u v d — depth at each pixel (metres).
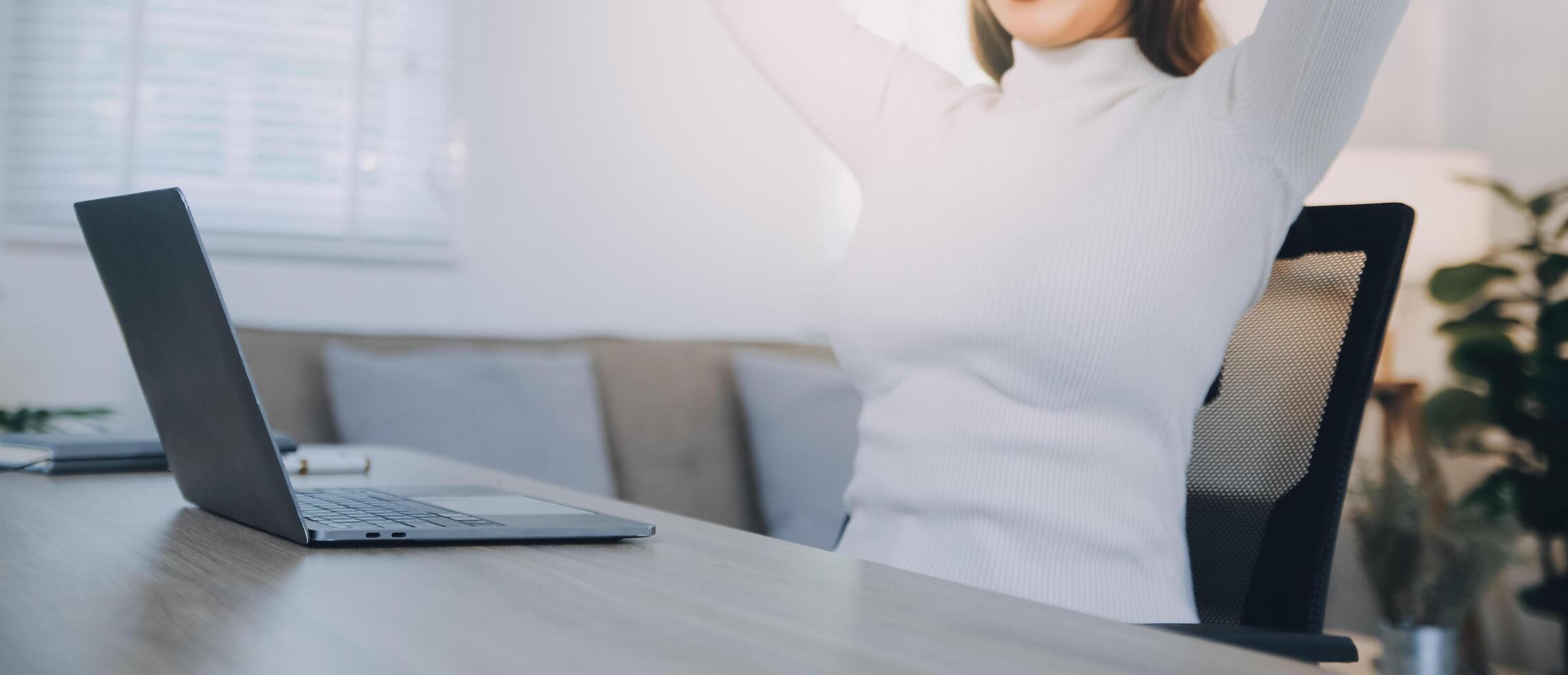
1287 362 1.03
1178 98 1.09
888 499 1.12
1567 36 3.56
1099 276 1.02
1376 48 0.95
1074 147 1.10
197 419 0.71
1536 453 2.87
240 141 3.08
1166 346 1.01
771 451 2.63
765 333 3.52
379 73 3.18
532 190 3.30
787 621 0.45
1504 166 3.68
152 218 0.67
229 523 0.73
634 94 3.38
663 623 0.44
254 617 0.44
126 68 3.00
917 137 1.25
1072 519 1.00
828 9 1.41
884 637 0.43
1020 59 1.24
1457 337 3.11
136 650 0.39
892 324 1.14
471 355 2.54
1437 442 3.01
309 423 2.41
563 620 0.45
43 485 0.96
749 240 3.50
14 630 0.41
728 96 3.47
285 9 3.11
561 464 2.52
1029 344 1.04
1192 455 1.08
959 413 1.08
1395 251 0.97
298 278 3.10
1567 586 2.62
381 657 0.38
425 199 3.22
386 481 1.03
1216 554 1.02
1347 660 0.78
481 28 3.25
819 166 3.56
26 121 2.93
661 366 2.73
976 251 1.09
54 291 2.92
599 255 3.36
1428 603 2.37
